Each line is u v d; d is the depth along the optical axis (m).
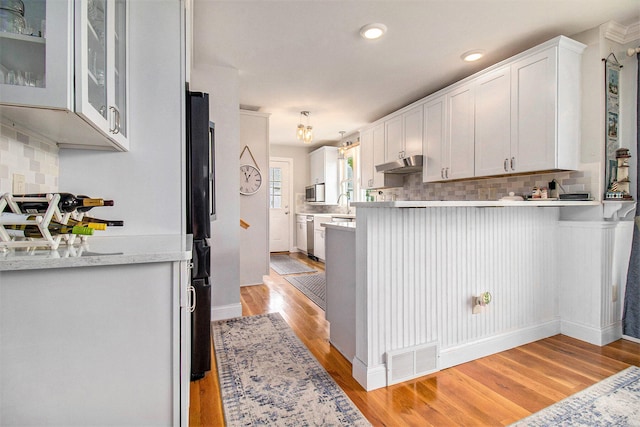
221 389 1.74
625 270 2.45
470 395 1.68
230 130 2.96
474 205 1.72
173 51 1.71
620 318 2.45
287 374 1.90
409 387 1.76
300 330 2.59
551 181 2.59
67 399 0.95
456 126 3.09
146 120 1.68
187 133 1.77
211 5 2.03
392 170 4.00
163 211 1.70
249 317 2.89
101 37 1.21
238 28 2.31
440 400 1.64
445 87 3.38
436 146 3.36
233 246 2.94
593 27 2.31
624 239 2.43
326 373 1.91
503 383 1.80
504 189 3.01
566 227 2.50
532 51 2.39
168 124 1.71
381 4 2.03
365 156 4.74
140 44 1.67
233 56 2.74
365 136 4.74
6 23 0.90
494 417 1.50
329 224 2.30
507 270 2.25
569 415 1.51
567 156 2.32
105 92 1.24
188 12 1.83
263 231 4.14
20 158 1.22
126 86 1.56
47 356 0.93
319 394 1.69
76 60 0.97
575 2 2.01
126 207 1.65
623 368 1.96
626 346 2.29
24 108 0.94
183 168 1.73
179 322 1.04
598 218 2.33
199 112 1.79
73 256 0.94
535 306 2.40
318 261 5.78
